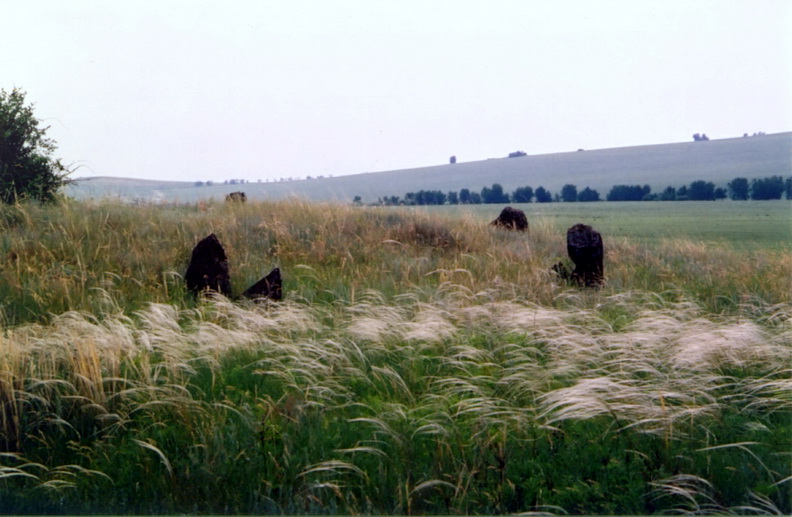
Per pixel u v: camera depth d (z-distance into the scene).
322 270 11.48
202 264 9.67
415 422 5.45
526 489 4.68
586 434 5.37
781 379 6.41
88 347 6.04
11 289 9.06
